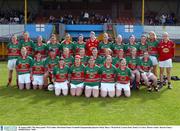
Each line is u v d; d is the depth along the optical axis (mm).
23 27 24625
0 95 12547
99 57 13438
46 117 10016
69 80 12617
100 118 9938
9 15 29641
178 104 11508
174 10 30828
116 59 13141
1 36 24219
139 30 24562
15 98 12141
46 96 12453
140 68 13266
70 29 25109
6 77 16016
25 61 13305
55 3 30891
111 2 31047
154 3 30938
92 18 28953
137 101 11875
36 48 13969
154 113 10484
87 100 11969
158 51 13664
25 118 9914
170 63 13570
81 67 12422
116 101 11867
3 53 23547
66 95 12547
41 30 24375
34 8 30938
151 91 13234
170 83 13828
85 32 25141
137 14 31078
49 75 13328
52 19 28734
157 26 24969
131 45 13758
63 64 12484
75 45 14094
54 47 13914
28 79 13375
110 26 25188
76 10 30891
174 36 24812
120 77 12352
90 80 12273
